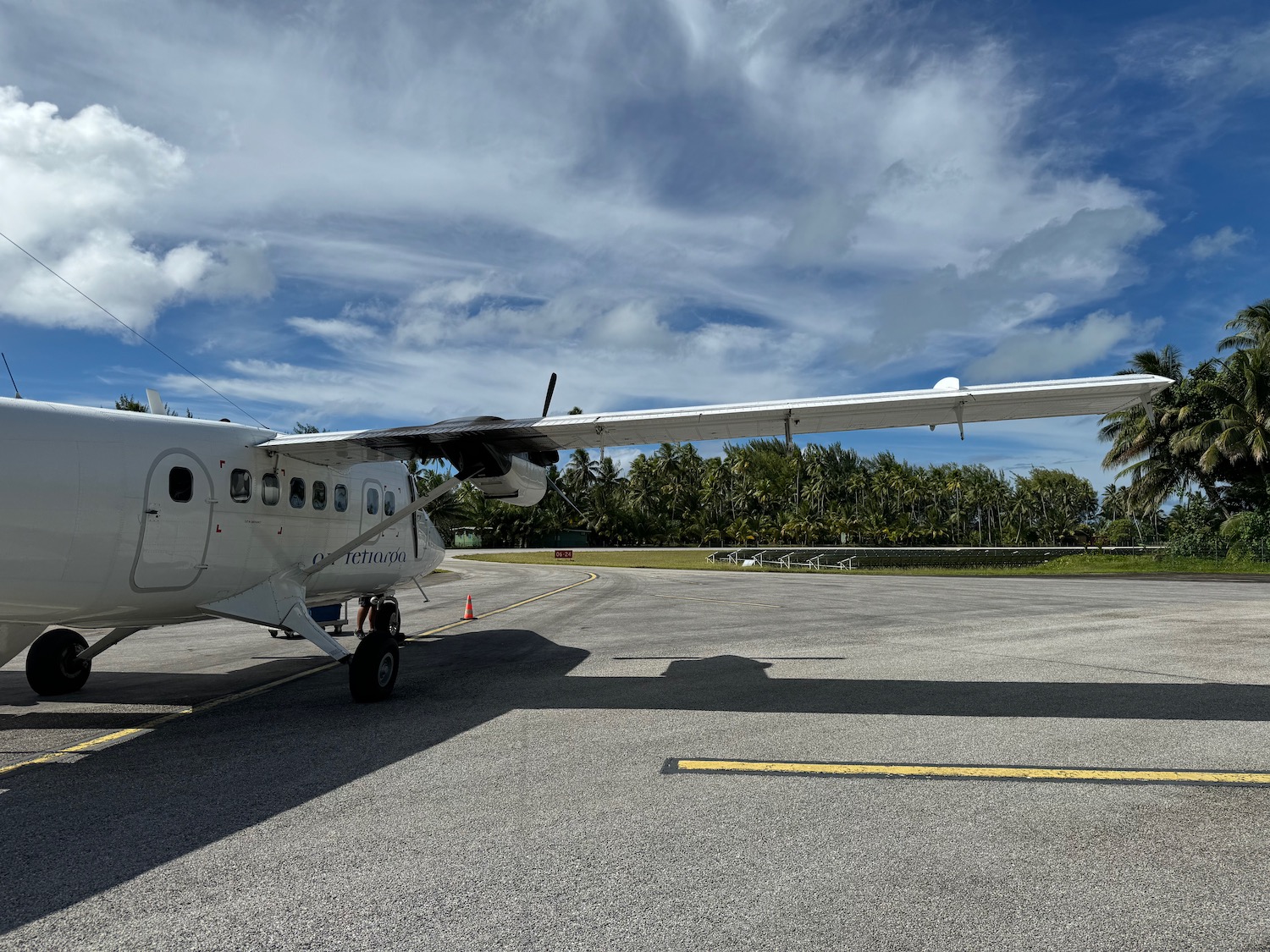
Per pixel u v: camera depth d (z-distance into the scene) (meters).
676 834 3.62
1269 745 5.07
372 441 7.23
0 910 2.95
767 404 7.09
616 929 2.74
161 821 3.91
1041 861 3.28
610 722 5.93
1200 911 2.84
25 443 5.52
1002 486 112.25
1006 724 5.67
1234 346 33.69
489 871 3.25
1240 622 12.23
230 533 6.80
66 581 5.73
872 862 3.29
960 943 2.62
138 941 2.70
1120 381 6.55
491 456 7.99
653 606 17.38
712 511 97.44
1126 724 5.64
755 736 5.42
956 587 22.55
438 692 7.34
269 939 2.71
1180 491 35.06
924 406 7.11
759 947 2.60
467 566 48.12
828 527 94.44
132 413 6.33
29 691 7.74
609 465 88.88
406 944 2.65
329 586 8.53
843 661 8.80
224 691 7.61
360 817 3.93
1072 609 14.95
